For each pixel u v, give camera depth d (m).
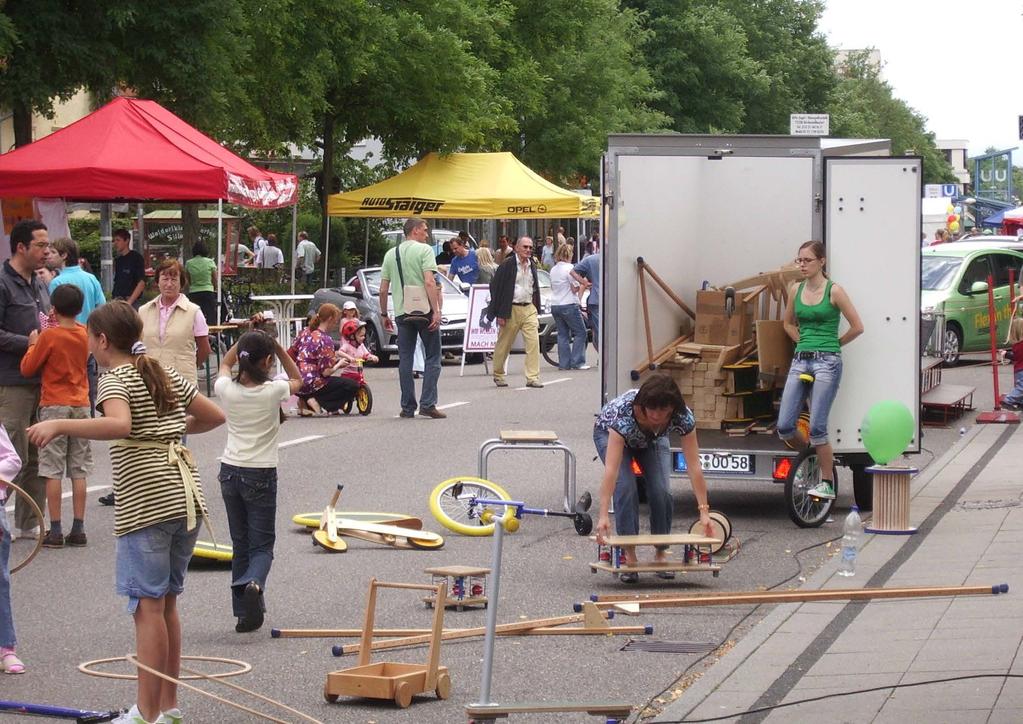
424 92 38.25
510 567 11.40
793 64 76.31
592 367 29.84
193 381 13.51
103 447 18.62
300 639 9.12
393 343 30.98
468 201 36.31
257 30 32.56
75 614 9.84
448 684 7.82
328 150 38.66
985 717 6.99
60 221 22.64
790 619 9.30
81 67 25.47
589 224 54.59
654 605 9.81
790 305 13.16
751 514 13.87
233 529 9.33
